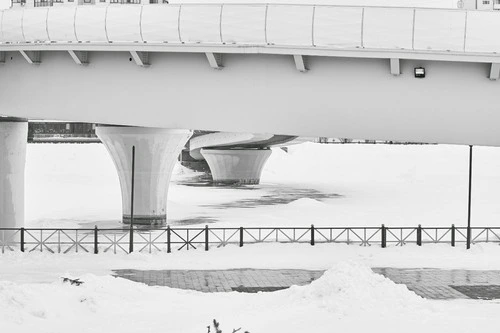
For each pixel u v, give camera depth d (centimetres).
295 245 3228
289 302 1936
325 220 4809
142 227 4147
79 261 2934
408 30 2366
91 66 2870
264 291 2325
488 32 2323
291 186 8988
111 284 2123
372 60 2469
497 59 2317
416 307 1866
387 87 2473
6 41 2923
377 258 3048
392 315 1789
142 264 2905
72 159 10194
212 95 2681
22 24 2872
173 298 2080
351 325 1698
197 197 7025
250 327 1711
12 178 3506
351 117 2538
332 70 2512
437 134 2509
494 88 2403
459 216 5225
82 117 2950
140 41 2664
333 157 11575
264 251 3148
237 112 2670
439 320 1766
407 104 2470
